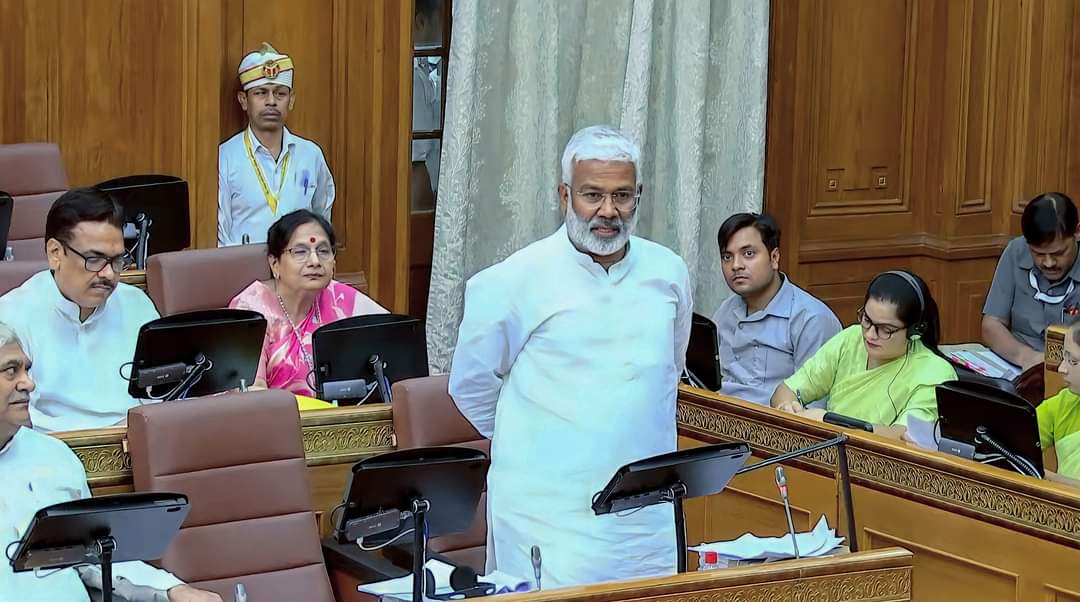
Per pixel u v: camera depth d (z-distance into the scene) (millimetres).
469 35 8148
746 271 6477
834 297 9523
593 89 8703
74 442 4773
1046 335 6719
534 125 8438
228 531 4793
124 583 4293
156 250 6996
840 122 9414
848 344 5992
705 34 8688
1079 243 8023
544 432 4340
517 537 4383
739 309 6656
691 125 8727
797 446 5434
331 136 8227
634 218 4281
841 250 9453
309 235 6289
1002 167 9531
